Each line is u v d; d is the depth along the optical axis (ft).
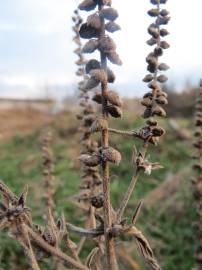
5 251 0.70
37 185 1.03
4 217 0.18
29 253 0.19
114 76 0.19
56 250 0.20
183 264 0.84
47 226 0.21
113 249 0.20
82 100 0.33
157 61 0.25
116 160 0.19
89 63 0.19
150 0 0.25
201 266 0.51
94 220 0.28
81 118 0.33
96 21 0.18
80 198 0.32
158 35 0.25
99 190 0.32
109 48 0.19
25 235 0.19
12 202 0.19
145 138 0.23
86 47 0.19
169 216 1.03
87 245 0.68
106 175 0.20
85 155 0.20
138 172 0.22
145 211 1.08
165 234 0.95
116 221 0.21
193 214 0.99
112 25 0.19
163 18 0.25
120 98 0.19
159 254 0.88
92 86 0.19
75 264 0.20
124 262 0.73
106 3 0.19
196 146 0.42
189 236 0.91
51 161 0.50
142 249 0.21
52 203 0.49
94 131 0.20
